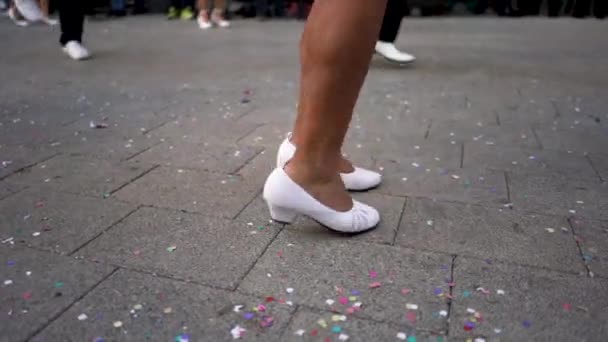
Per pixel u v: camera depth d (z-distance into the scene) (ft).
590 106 10.92
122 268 4.81
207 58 16.74
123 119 9.93
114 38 21.25
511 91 12.30
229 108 10.77
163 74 14.26
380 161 7.72
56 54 17.24
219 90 12.39
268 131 9.18
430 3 30.32
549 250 5.15
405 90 12.41
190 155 7.93
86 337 3.88
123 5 30.60
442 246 5.23
